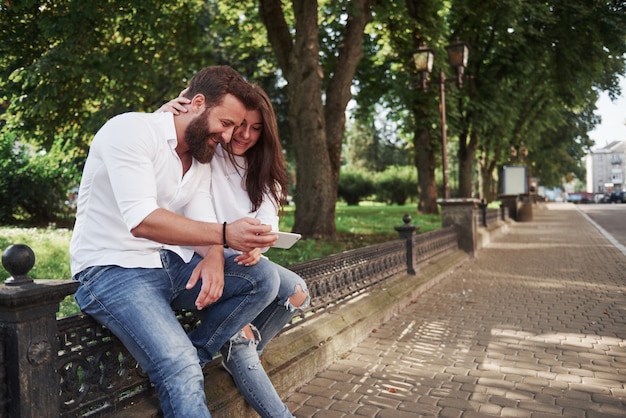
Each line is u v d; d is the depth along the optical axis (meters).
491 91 18.81
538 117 28.27
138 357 1.99
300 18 10.26
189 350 1.98
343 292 4.77
